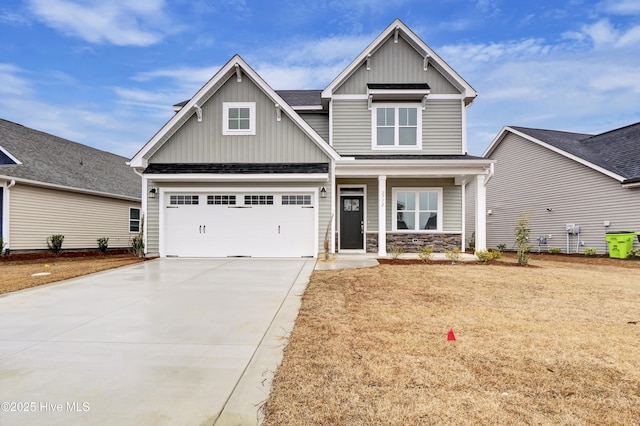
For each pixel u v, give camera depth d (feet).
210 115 45.55
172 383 11.59
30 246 52.01
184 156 45.47
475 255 45.42
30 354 13.97
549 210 61.41
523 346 14.70
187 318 18.80
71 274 31.99
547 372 12.32
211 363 13.17
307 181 44.04
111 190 66.08
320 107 51.26
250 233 44.16
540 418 9.55
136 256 49.44
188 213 44.37
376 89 47.24
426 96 48.14
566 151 57.93
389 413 9.74
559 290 25.71
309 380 11.65
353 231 50.42
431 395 10.70
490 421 9.38
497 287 26.53
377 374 12.07
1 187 48.75
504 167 72.33
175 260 41.52
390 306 20.95
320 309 20.26
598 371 12.43
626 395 10.82
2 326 17.46
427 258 40.52
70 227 58.65
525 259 39.63
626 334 16.28
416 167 43.88
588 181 54.75
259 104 45.44
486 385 11.36
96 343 15.20
